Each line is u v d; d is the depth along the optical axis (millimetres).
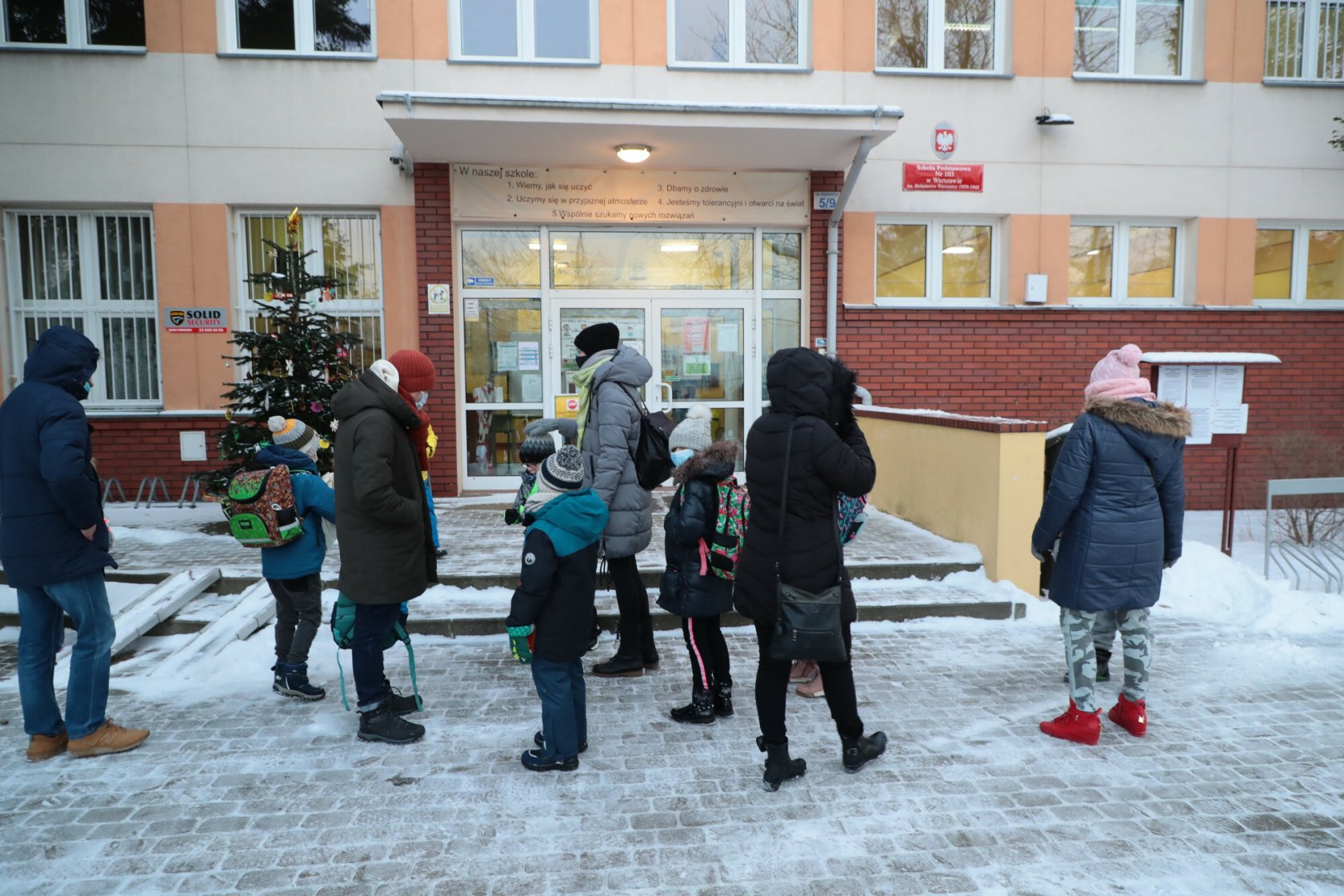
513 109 7184
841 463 3160
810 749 3688
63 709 4180
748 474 3379
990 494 5996
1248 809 3172
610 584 5145
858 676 4586
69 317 8664
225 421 8492
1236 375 6672
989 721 3996
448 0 8477
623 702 4246
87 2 8359
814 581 3176
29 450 3381
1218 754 3637
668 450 4410
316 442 4289
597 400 4344
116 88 8289
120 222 8625
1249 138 9438
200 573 5750
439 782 3387
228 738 3797
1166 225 9641
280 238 8711
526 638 3355
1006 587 5797
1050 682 4504
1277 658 4816
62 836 2977
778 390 3326
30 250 8594
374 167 8539
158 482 8523
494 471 9000
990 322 9211
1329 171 9531
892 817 3113
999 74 9203
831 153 8250
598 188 8727
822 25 8836
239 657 4824
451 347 8641
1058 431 6062
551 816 3123
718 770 3492
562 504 3367
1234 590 5883
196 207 8430
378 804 3213
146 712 4094
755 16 8914
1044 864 2809
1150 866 2797
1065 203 9273
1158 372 6629
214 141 8398
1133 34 9422
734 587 3395
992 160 9172
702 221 8859
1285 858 2842
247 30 8516
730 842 2949
